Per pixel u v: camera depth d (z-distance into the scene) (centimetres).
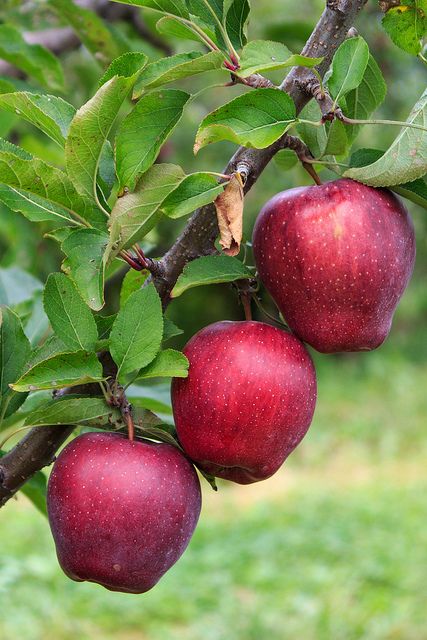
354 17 97
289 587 316
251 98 93
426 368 747
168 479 97
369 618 284
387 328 100
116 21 162
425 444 570
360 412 641
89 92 181
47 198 95
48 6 138
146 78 95
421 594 305
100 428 99
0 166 93
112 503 96
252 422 97
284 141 98
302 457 548
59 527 97
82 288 93
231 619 287
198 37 96
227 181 94
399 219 99
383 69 244
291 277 98
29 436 100
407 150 97
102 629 288
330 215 97
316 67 97
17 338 99
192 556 356
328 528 382
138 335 96
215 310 592
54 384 94
